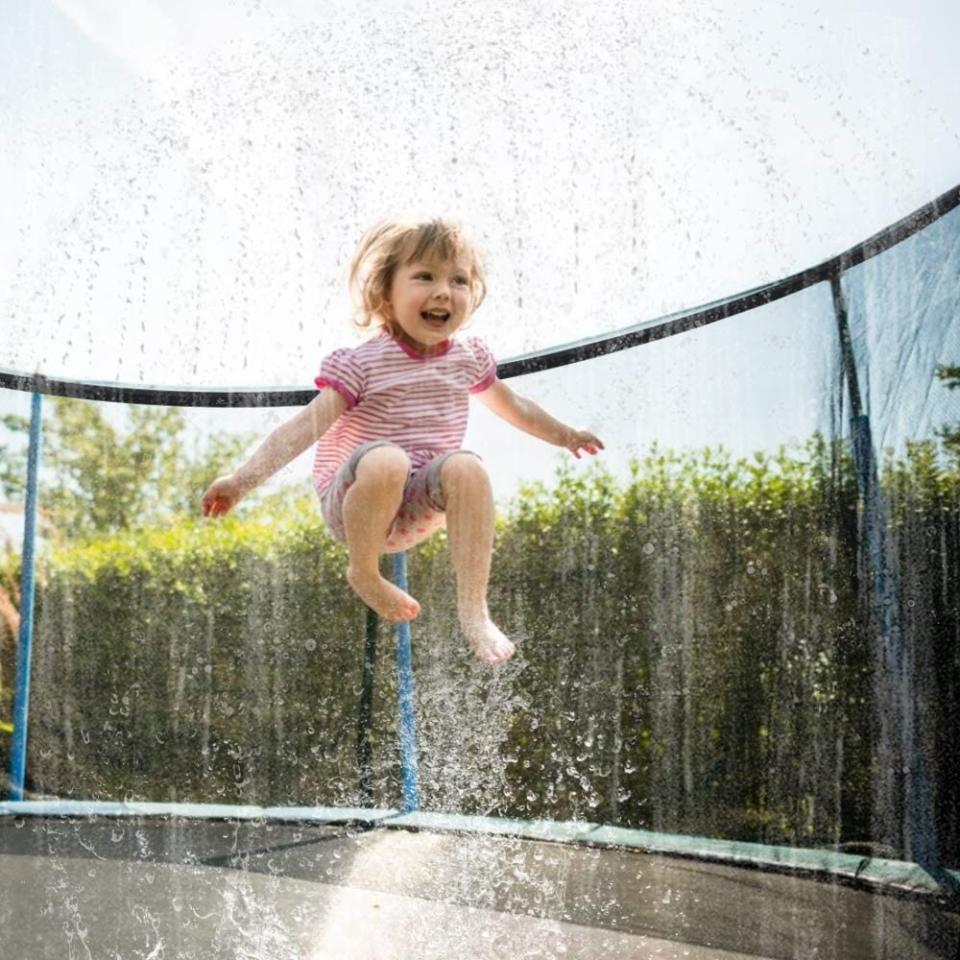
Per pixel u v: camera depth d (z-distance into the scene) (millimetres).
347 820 1855
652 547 1946
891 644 1997
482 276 2098
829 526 2008
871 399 2078
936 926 1831
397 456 1995
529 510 1983
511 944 1615
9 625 2158
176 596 2049
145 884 1796
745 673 1921
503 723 1871
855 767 1935
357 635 1947
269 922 1674
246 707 1958
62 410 2271
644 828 1830
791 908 1770
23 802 2023
